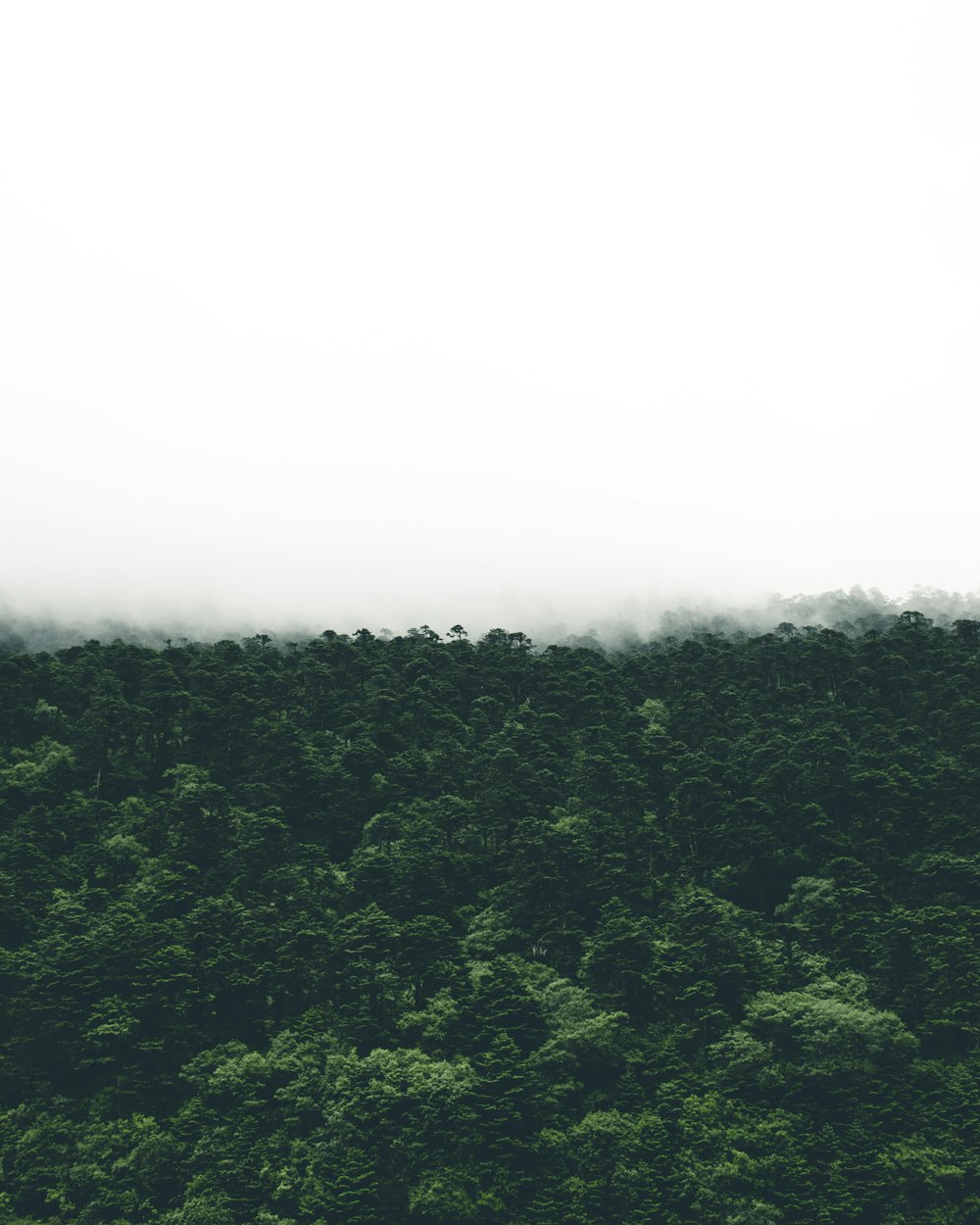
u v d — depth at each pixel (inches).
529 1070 2322.8
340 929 2792.8
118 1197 2135.8
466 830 3366.1
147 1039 2465.6
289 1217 2094.0
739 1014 2598.4
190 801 3250.5
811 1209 2087.8
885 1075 2329.0
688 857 3235.7
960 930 2586.1
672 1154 2207.2
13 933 2677.2
